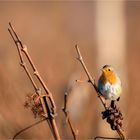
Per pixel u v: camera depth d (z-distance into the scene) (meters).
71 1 37.66
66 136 7.52
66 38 26.67
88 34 31.20
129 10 35.28
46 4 37.00
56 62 18.50
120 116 5.11
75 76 12.43
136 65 17.80
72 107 9.24
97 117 12.38
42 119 4.82
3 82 6.44
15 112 7.01
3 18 34.47
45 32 28.36
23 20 31.20
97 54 22.91
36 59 19.95
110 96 6.29
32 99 4.72
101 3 23.95
